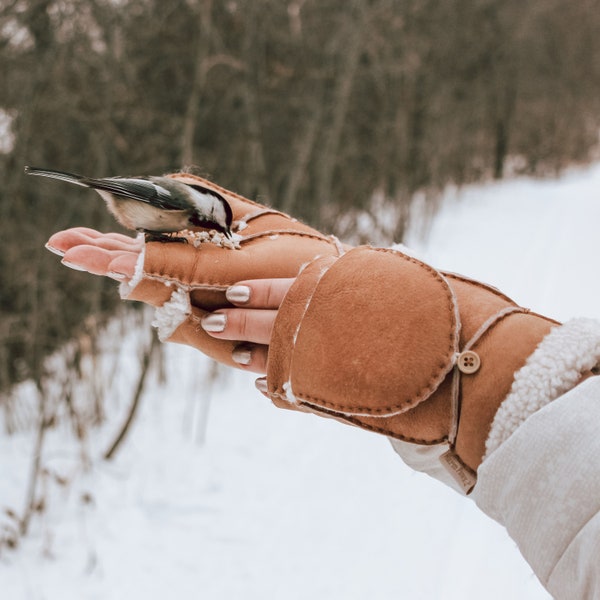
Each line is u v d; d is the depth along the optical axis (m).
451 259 7.07
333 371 0.83
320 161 5.26
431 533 2.71
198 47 4.25
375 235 6.72
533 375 0.72
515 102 13.88
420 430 0.81
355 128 6.40
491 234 8.66
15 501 3.08
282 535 2.79
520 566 2.38
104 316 4.04
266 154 4.91
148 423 3.78
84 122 3.96
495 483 0.68
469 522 2.76
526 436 0.67
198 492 3.14
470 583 2.31
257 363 0.97
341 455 3.46
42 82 3.62
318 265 0.92
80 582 2.55
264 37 4.71
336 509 2.94
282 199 5.04
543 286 5.77
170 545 2.76
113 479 3.24
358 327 0.83
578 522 0.62
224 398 4.17
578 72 15.86
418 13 7.57
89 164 4.07
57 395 3.71
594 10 15.51
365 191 6.64
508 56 12.59
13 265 3.79
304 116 5.07
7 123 3.67
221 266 0.96
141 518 2.95
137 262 0.92
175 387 4.23
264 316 0.92
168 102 4.52
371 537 2.73
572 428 0.65
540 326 0.79
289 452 3.51
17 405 3.88
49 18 3.56
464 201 11.41
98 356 3.83
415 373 0.79
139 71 4.32
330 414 0.86
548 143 16.36
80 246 0.94
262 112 4.80
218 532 2.82
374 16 5.71
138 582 2.54
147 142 4.25
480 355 0.79
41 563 2.65
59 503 3.06
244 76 4.43
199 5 4.25
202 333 0.99
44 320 3.63
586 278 5.98
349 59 5.25
